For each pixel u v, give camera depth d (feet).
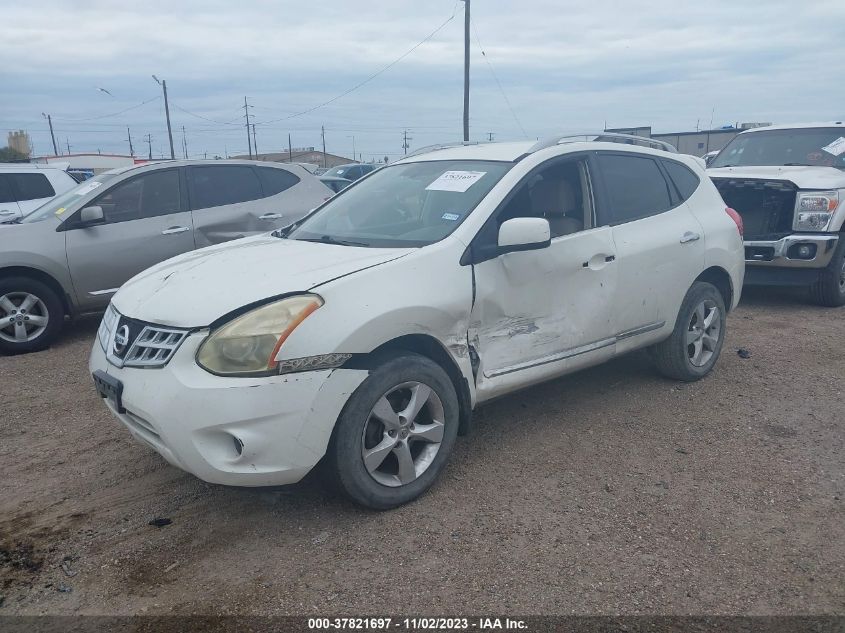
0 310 22.25
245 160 27.35
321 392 10.76
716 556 10.77
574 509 12.11
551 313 14.23
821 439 15.01
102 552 11.04
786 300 29.30
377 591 9.95
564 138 15.90
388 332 11.41
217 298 11.10
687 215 17.65
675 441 14.90
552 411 16.49
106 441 15.29
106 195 24.08
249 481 10.68
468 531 11.42
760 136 32.71
